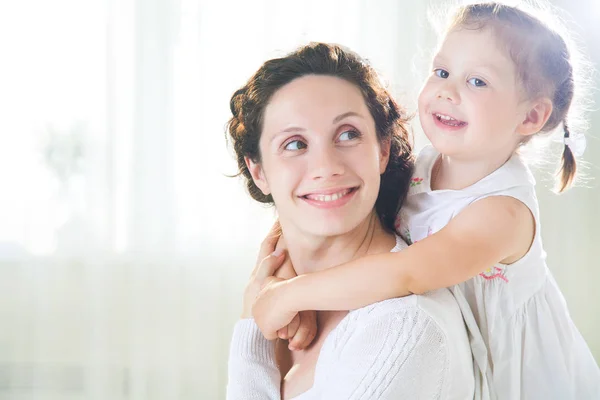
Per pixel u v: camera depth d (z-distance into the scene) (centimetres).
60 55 284
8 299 291
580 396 129
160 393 291
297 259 120
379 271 105
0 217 289
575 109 134
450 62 119
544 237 289
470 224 113
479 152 118
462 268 108
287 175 108
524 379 124
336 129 107
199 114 283
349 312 110
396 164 125
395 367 99
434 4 274
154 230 287
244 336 124
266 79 110
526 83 117
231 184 286
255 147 116
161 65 282
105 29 283
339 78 109
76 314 291
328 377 105
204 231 287
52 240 289
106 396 291
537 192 287
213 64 283
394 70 280
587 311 291
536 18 120
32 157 288
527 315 123
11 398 292
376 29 281
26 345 292
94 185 286
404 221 126
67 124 286
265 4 280
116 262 288
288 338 117
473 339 116
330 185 107
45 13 284
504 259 118
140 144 284
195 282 289
